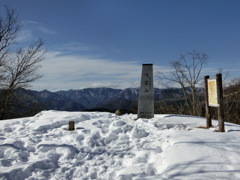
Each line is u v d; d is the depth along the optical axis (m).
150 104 10.35
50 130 8.16
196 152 5.11
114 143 6.61
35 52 21.77
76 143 6.52
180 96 21.08
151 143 6.23
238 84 18.86
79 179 4.56
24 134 7.64
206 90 8.22
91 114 10.55
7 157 5.53
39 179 4.42
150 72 10.51
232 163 4.52
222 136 6.35
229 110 19.50
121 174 4.42
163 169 4.62
